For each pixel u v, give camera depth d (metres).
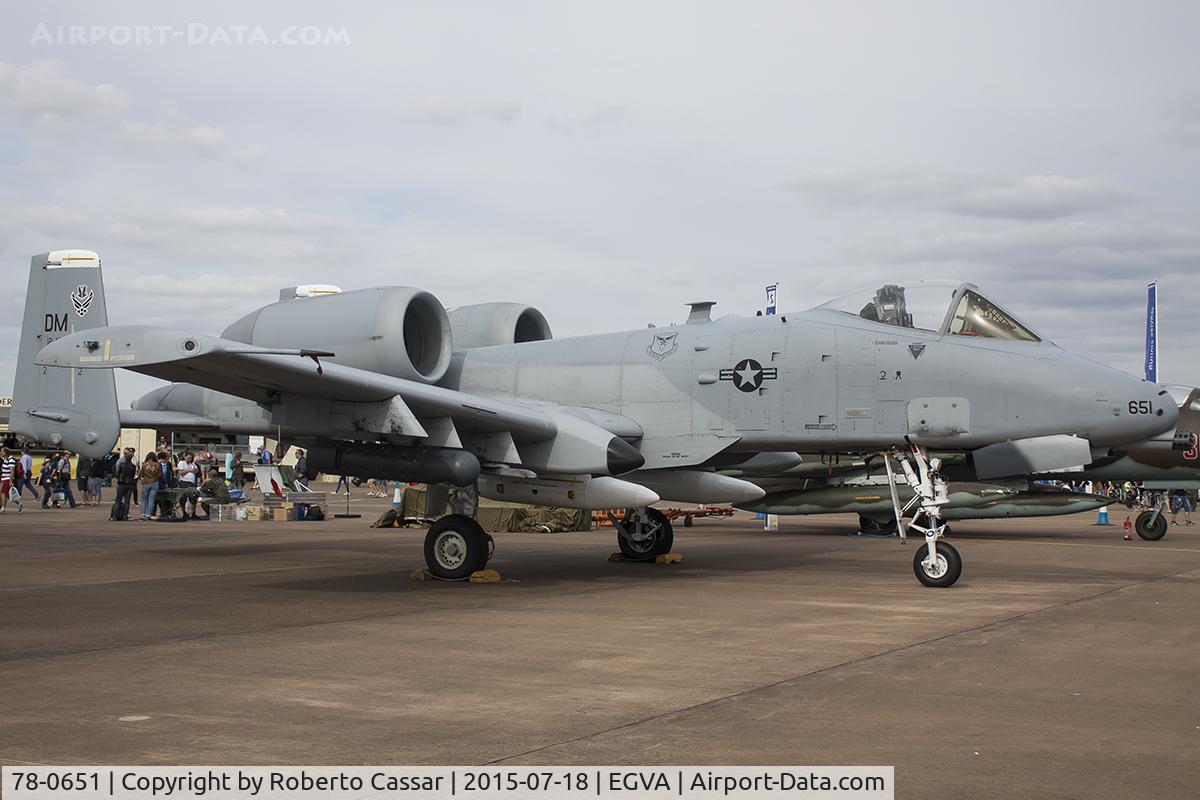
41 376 16.53
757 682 6.19
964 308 11.99
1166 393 11.31
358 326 12.70
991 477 15.96
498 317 14.80
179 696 5.79
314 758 4.61
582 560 14.64
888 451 12.31
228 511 25.66
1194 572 12.95
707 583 11.59
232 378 10.52
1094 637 7.84
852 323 12.36
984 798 4.12
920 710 5.50
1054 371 11.39
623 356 13.35
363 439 11.41
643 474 13.38
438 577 11.82
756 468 15.05
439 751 4.72
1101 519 26.30
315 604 9.77
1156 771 4.46
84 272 16.67
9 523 22.73
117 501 23.77
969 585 11.41
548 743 4.86
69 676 6.34
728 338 12.80
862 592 10.73
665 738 4.95
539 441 11.89
